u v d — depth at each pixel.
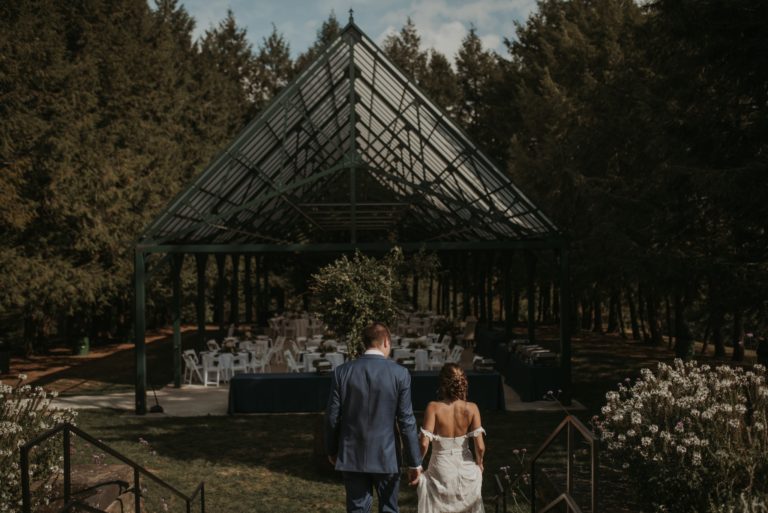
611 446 5.95
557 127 26.91
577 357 22.73
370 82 15.95
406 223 29.56
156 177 28.14
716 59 13.91
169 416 13.77
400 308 10.39
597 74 25.66
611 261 17.95
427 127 15.64
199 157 35.59
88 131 22.58
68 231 22.08
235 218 18.05
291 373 14.43
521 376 15.35
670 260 15.99
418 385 13.80
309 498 8.73
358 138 20.98
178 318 17.50
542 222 14.99
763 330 15.44
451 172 16.48
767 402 5.99
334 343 18.19
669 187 15.59
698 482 5.20
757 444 5.31
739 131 14.16
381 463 4.48
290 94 14.35
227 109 41.88
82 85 22.91
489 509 7.91
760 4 12.32
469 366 20.16
